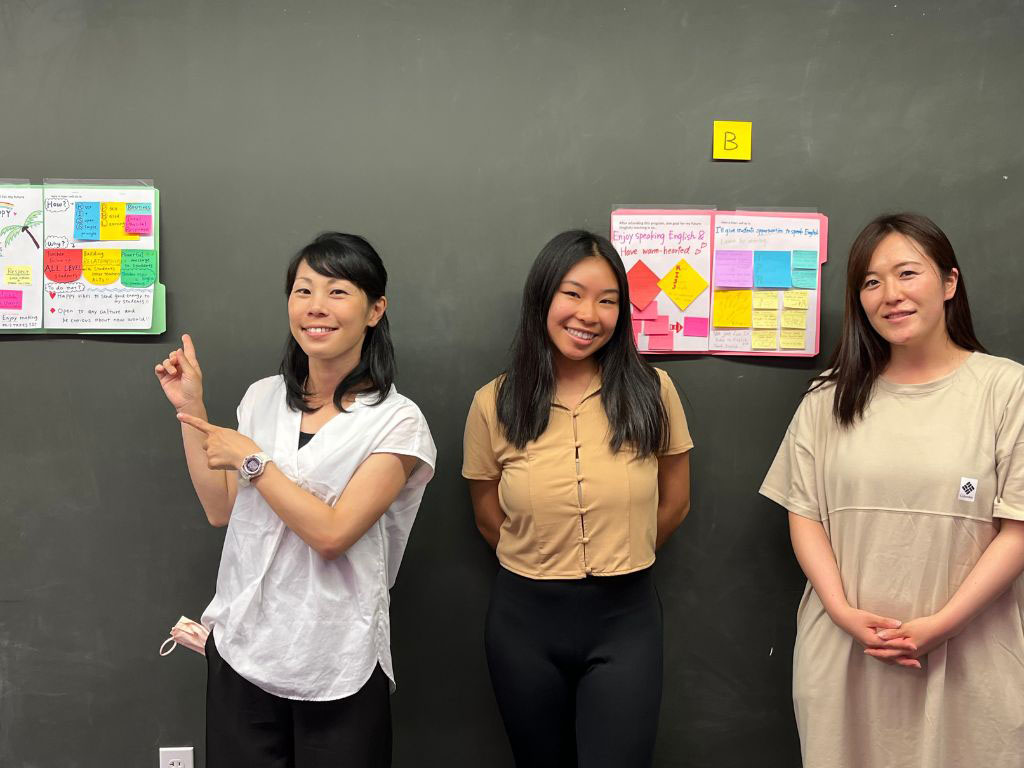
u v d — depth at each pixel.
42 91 1.71
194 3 1.72
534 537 1.47
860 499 1.42
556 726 1.50
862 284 1.45
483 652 1.80
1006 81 1.77
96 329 1.72
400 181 1.75
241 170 1.74
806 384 1.79
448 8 1.74
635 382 1.50
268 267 1.75
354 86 1.74
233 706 1.32
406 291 1.76
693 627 1.82
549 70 1.75
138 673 1.78
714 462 1.80
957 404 1.39
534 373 1.50
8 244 1.71
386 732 1.37
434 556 1.79
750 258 1.77
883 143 1.77
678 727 1.82
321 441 1.33
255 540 1.33
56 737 1.77
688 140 1.76
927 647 1.35
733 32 1.75
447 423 1.78
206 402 1.75
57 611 1.76
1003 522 1.36
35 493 1.75
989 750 1.36
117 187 1.72
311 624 1.29
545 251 1.49
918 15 1.76
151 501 1.77
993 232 1.78
